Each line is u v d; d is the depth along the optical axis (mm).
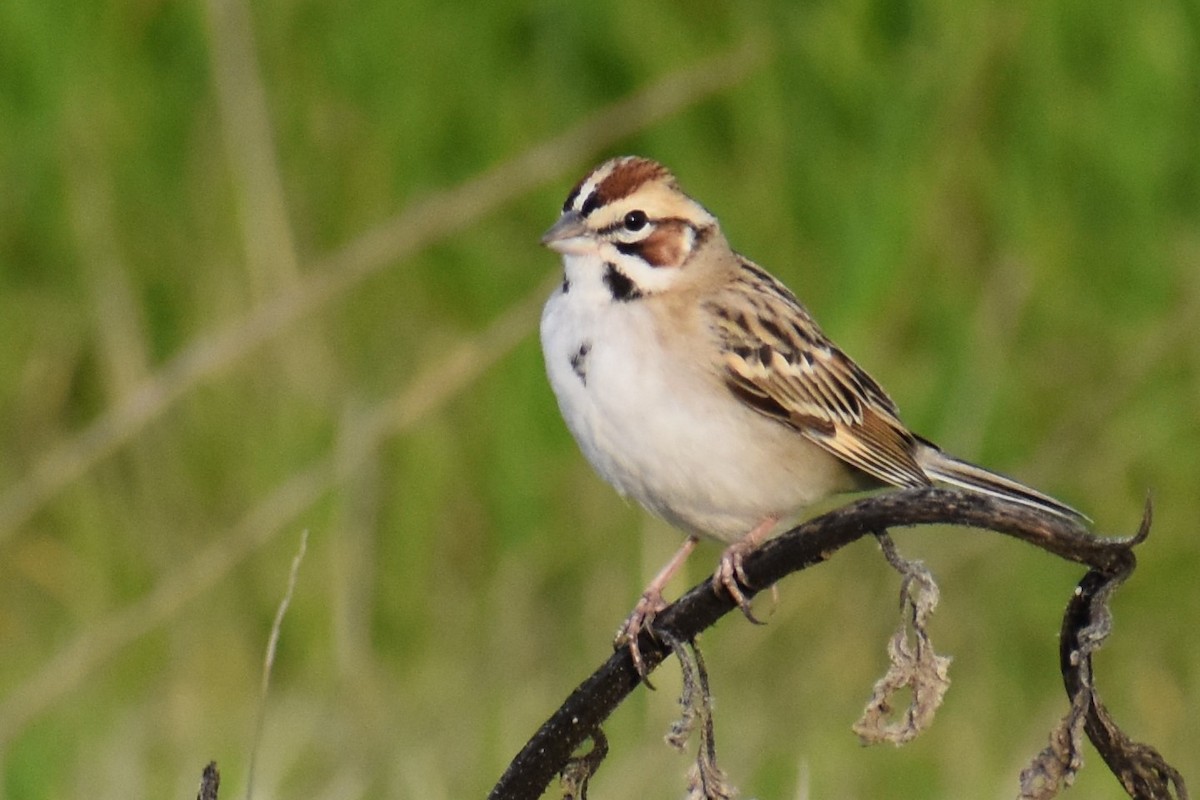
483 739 10273
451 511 12297
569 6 13539
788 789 10188
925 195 12844
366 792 9766
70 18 13320
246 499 12055
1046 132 13062
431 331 13000
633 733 10234
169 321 12906
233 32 12664
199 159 12984
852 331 12602
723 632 11484
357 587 11539
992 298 12695
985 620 11406
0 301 12922
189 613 11391
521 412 12391
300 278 12656
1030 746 10352
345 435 11484
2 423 12734
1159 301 12891
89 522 11930
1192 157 13188
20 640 11594
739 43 13484
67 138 13133
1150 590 11938
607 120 12844
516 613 11625
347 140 13383
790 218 13023
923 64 13086
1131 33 13141
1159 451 12305
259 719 6414
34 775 9930
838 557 11570
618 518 11914
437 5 13586
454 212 11781
